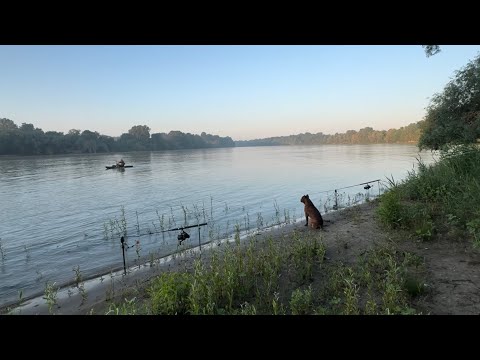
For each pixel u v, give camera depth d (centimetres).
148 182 3438
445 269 571
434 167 1220
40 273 925
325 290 543
